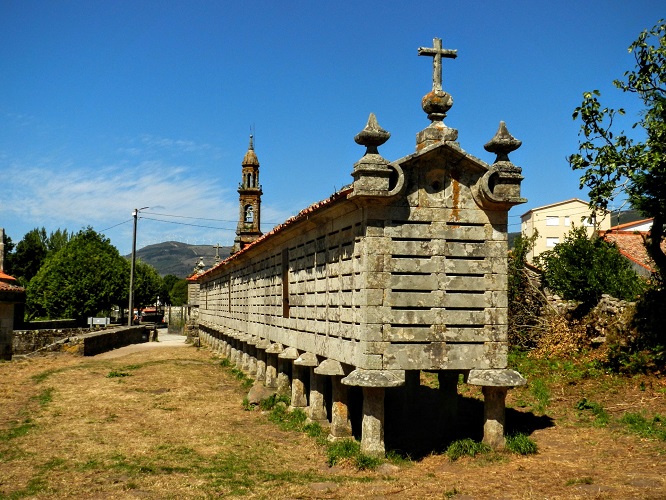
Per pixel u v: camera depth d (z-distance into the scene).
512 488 9.18
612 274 21.09
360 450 11.20
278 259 17.72
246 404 17.23
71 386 20.91
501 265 11.38
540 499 8.57
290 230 15.19
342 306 12.09
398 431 13.59
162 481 10.12
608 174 14.69
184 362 28.36
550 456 10.93
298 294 15.39
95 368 25.91
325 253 13.20
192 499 9.22
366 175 10.67
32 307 52.69
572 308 20.64
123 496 9.38
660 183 14.93
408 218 11.06
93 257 51.28
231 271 27.42
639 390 14.55
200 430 14.16
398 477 10.14
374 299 10.80
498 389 11.39
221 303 31.48
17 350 33.88
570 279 21.17
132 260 46.69
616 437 11.77
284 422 14.88
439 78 11.91
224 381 22.41
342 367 12.29
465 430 13.45
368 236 10.87
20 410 16.81
